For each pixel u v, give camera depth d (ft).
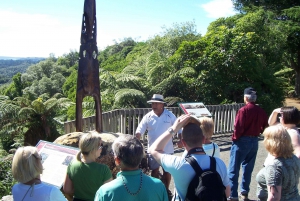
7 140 33.47
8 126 28.86
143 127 14.94
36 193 7.01
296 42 63.36
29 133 29.86
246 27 44.57
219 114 28.78
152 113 14.96
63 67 211.61
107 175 9.07
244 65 37.81
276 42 49.65
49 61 214.69
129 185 6.63
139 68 46.03
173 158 7.38
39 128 29.99
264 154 22.65
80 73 17.24
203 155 7.36
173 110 26.89
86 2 16.72
